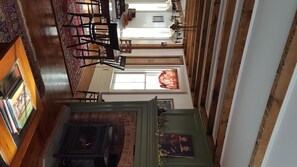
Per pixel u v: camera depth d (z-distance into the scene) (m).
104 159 3.22
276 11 2.13
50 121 3.53
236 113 3.21
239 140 3.09
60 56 4.09
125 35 7.59
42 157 3.10
